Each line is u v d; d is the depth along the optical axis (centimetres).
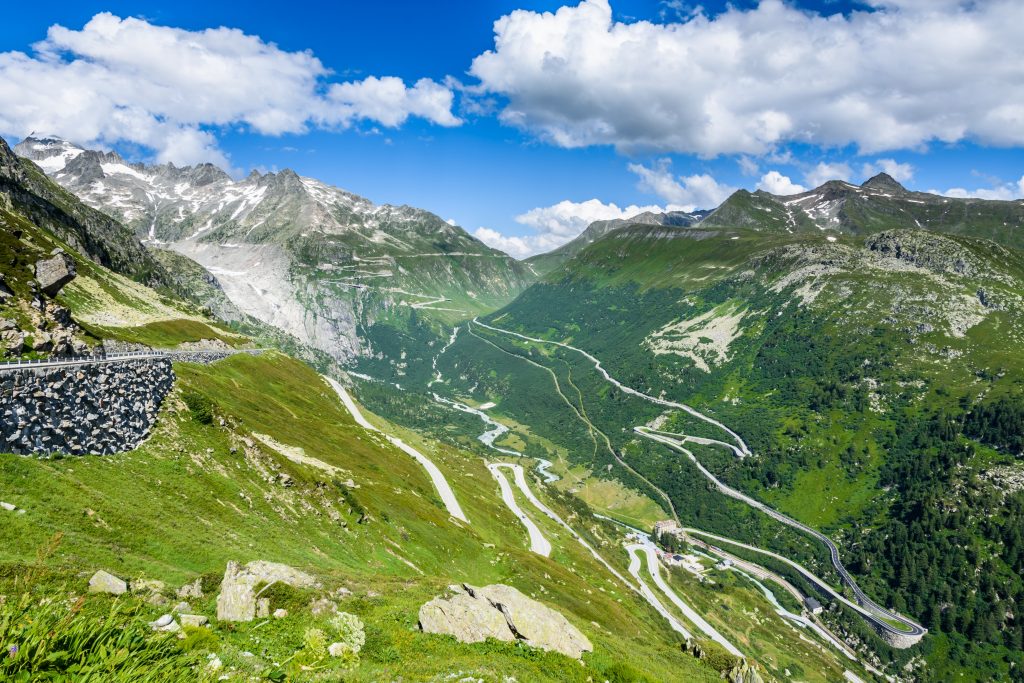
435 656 3219
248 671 2109
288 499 7794
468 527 13662
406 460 17488
